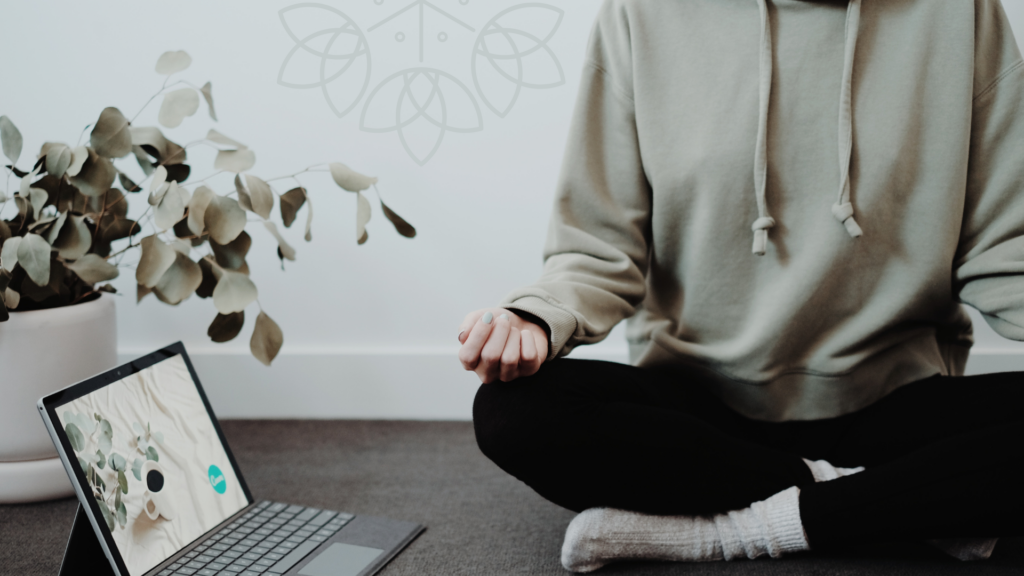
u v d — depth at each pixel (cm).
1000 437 79
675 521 90
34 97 163
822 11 96
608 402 89
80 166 111
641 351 109
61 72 162
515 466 87
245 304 115
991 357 153
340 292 166
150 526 94
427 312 165
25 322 112
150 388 104
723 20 100
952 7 93
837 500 83
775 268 97
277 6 156
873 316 95
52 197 118
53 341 114
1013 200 92
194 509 102
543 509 119
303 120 160
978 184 94
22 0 160
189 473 103
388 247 163
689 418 89
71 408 89
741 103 97
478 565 98
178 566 93
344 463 141
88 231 113
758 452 90
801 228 96
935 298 95
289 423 166
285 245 128
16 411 114
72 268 110
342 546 102
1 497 118
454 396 167
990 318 92
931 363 99
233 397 169
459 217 161
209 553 97
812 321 96
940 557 90
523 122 156
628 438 84
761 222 95
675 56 101
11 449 116
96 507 87
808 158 96
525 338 83
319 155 161
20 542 106
